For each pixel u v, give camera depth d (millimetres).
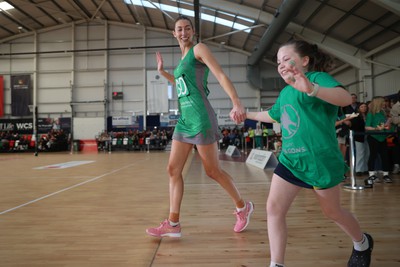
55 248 1775
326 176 1120
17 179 5180
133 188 4051
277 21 11289
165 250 1709
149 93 19438
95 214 2605
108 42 19719
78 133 19344
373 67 12891
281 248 1173
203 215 2492
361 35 12086
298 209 2656
